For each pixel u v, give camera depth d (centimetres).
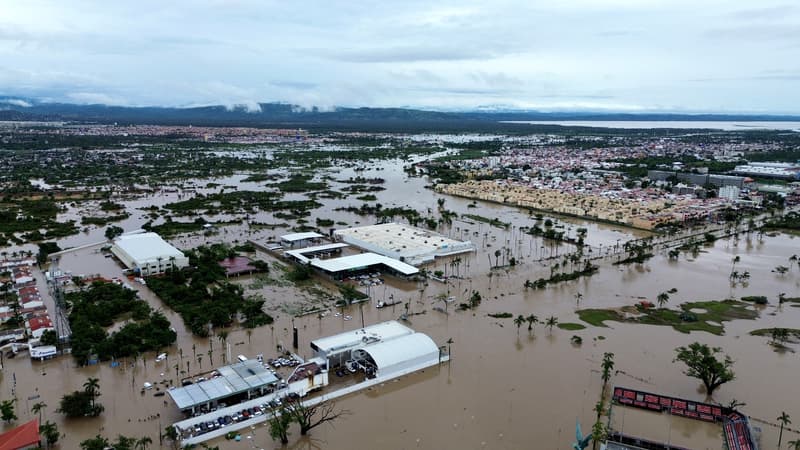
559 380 17150
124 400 15775
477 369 17850
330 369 17788
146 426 14500
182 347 19112
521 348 19312
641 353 18975
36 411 15050
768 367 18062
